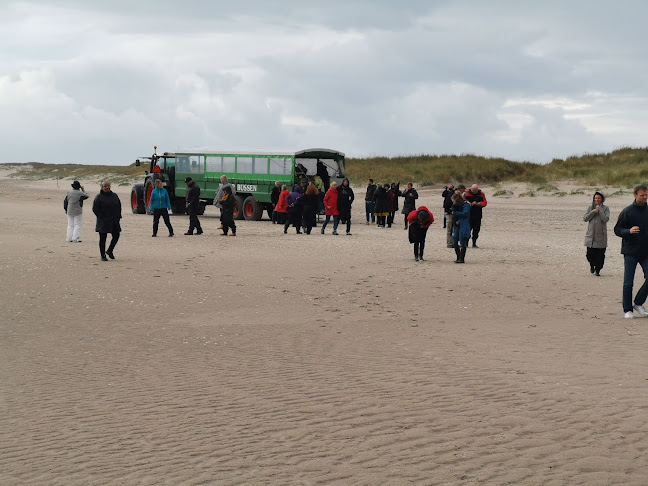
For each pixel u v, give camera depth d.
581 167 73.00
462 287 17.20
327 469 5.67
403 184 72.94
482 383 8.28
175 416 7.27
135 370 9.38
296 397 7.88
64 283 17.44
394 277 18.91
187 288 16.89
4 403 7.88
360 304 14.85
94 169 127.75
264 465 5.80
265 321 13.00
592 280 18.52
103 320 13.09
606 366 9.15
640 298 13.33
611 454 5.80
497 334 11.66
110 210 21.80
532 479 5.32
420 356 9.98
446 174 73.75
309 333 11.89
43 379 8.95
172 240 28.86
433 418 6.94
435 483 5.30
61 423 7.11
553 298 15.60
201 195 44.09
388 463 5.76
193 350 10.61
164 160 46.41
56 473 5.74
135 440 6.53
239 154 41.88
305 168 39.66
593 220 19.27
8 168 152.12
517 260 23.12
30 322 12.85
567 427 6.54
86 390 8.40
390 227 38.81
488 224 41.34
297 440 6.42
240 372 9.19
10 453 6.25
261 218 42.28
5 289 16.47
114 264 21.08
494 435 6.38
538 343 10.86
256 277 18.77
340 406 7.47
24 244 26.34
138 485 5.45
